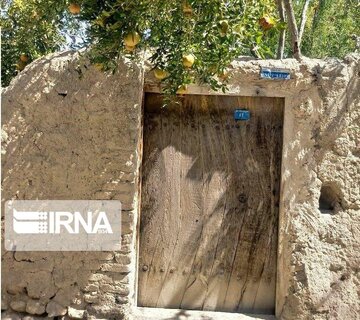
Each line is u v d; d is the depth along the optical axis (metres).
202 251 4.60
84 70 4.38
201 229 4.60
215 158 4.58
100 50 3.79
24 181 4.46
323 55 9.71
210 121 4.57
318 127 4.35
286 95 4.38
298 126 4.36
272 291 4.57
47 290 4.46
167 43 3.73
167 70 3.83
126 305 4.39
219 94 4.45
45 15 4.23
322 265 4.33
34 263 4.47
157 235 4.62
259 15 3.63
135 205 4.41
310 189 4.34
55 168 4.42
